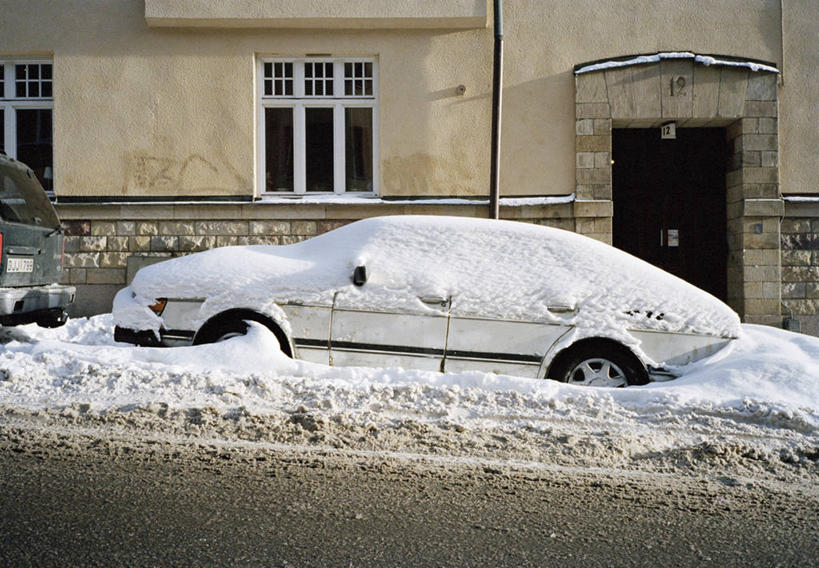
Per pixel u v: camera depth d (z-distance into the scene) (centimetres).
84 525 343
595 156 1185
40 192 870
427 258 667
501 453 483
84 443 470
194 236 1200
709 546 346
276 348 638
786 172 1198
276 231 1202
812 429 528
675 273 1273
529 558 324
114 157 1198
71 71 1197
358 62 1238
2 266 769
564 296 638
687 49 1191
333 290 654
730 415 545
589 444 495
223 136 1203
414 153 1204
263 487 404
